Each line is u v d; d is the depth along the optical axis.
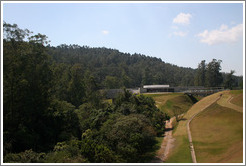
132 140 26.39
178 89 87.12
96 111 41.56
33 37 35.50
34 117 34.47
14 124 31.08
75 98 65.94
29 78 32.84
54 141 33.28
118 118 33.97
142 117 35.75
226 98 50.12
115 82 116.75
